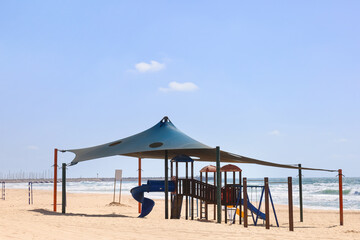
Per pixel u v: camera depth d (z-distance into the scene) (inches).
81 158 602.2
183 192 601.6
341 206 640.4
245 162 666.2
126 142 607.2
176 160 602.5
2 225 377.1
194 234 354.9
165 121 630.5
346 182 3912.4
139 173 723.4
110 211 744.3
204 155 668.1
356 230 526.3
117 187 4050.2
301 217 709.9
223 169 637.9
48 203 995.9
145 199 618.8
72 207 843.4
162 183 603.8
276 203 1389.0
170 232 364.8
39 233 331.6
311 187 2918.3
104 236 327.9
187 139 579.8
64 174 635.5
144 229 382.9
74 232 347.6
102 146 642.8
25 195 1540.4
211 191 597.9
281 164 618.8
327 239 358.9
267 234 371.9
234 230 402.6
